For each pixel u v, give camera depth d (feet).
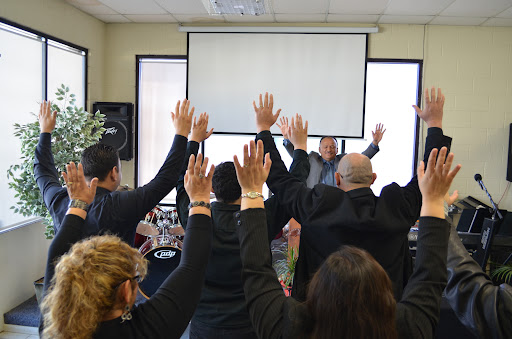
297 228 10.89
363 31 15.92
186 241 3.49
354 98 16.25
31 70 12.42
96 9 15.02
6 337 10.34
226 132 16.78
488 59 16.07
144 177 17.80
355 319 2.42
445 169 3.08
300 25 16.46
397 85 16.72
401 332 2.72
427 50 16.21
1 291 10.76
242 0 12.69
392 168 17.08
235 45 16.55
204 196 3.68
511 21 15.16
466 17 14.97
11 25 11.31
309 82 16.37
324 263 2.71
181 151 5.13
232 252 4.67
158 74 17.39
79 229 3.74
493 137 16.21
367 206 4.14
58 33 13.67
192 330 4.97
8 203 11.19
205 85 16.75
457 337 7.40
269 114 5.11
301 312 2.71
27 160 10.33
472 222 12.56
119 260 2.73
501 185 16.29
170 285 3.19
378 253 4.11
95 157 5.10
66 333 2.48
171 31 16.93
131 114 16.57
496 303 3.39
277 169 4.68
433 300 2.93
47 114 5.94
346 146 17.10
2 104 11.13
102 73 17.02
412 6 13.98
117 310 2.78
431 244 3.09
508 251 12.76
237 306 4.66
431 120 4.87
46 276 3.52
